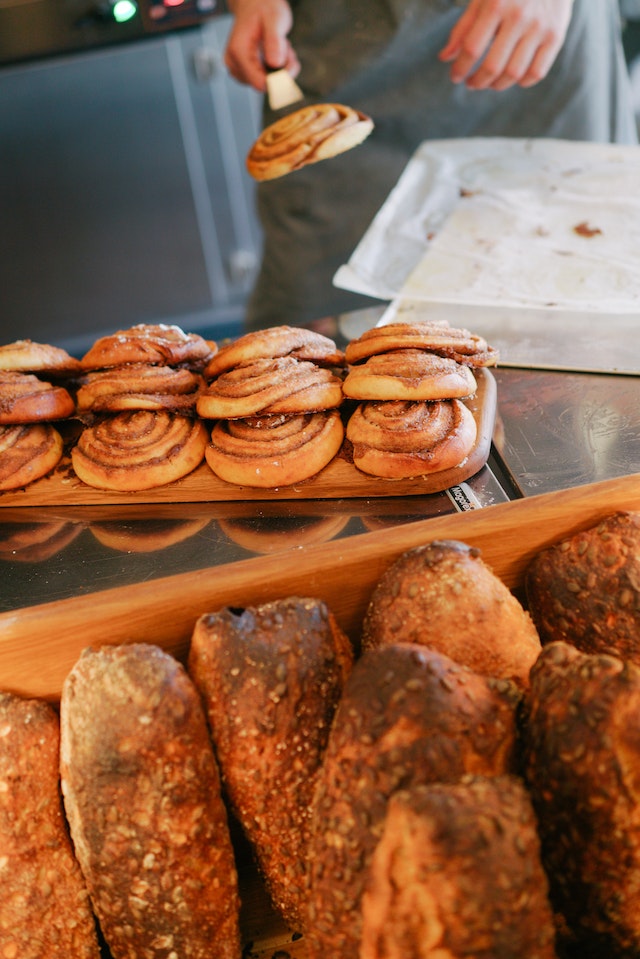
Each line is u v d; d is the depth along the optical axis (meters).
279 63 1.33
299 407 0.78
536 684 0.57
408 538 0.66
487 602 0.62
